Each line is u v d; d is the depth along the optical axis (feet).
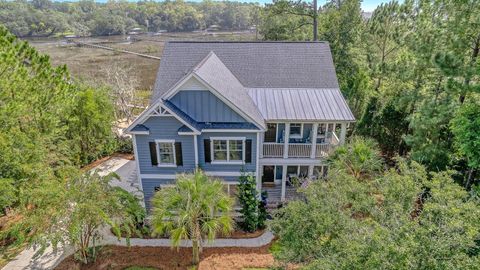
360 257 25.59
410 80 72.74
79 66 214.28
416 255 23.89
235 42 79.46
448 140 59.26
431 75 67.21
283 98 67.56
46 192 44.09
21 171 54.85
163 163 58.95
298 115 62.64
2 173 53.52
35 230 44.57
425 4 64.54
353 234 31.30
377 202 39.27
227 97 56.54
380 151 80.84
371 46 117.08
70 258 52.11
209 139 58.03
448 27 57.52
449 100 57.88
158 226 46.01
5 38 64.18
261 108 64.59
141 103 133.28
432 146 58.95
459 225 25.11
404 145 76.02
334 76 72.90
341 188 39.32
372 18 115.96
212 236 45.29
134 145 57.11
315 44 78.48
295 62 75.36
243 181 59.21
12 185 53.36
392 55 111.86
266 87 70.95
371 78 103.04
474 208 28.22
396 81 82.38
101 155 91.45
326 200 37.01
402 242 24.99
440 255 23.82
